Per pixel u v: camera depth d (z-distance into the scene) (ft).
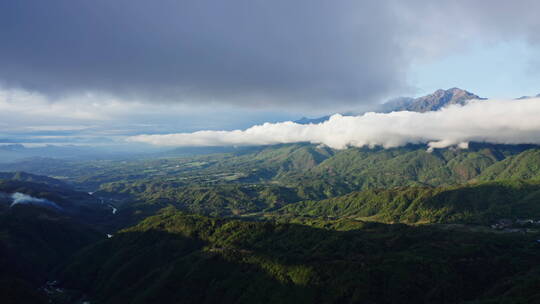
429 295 494.59
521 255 604.08
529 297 416.26
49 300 643.86
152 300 599.16
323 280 547.49
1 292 566.77
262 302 537.24
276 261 622.95
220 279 619.67
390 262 562.66
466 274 538.47
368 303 482.69
